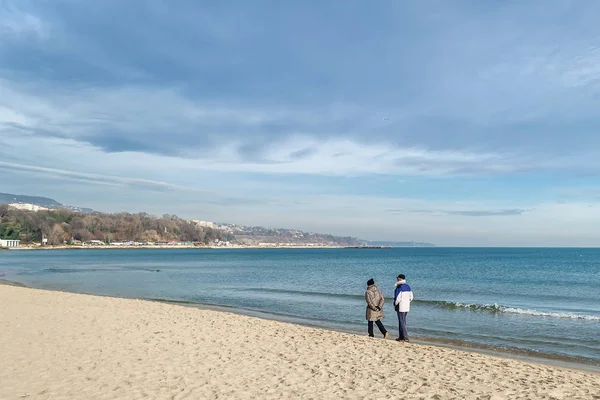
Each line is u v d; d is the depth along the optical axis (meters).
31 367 8.84
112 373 8.59
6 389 7.43
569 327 16.75
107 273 50.59
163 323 14.56
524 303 24.94
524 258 107.38
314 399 7.34
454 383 8.38
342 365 9.68
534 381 8.59
